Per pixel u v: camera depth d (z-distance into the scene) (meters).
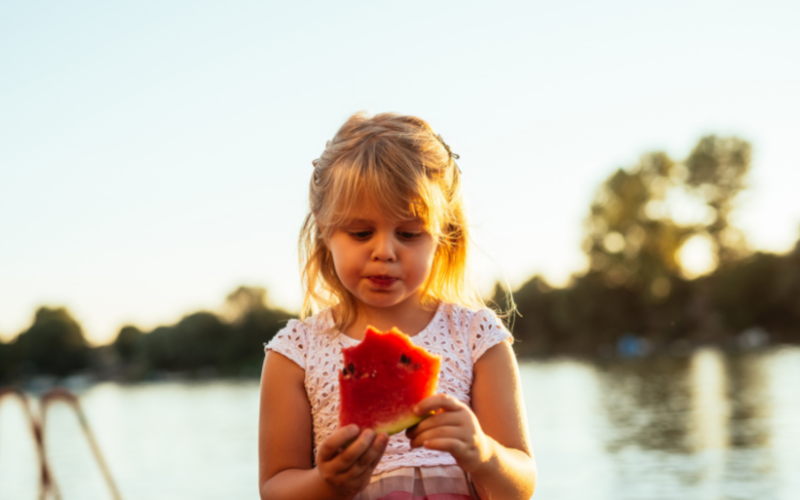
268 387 2.27
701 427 21.22
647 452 17.70
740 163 62.66
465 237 2.42
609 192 61.44
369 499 2.02
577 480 14.80
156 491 17.09
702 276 63.69
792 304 57.06
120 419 39.38
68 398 4.27
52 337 90.50
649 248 60.34
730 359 50.44
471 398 2.28
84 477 19.67
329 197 2.17
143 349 88.12
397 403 1.83
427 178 2.19
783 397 27.16
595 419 24.55
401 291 2.10
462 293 2.45
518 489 1.96
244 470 19.58
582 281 63.03
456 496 2.02
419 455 2.08
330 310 2.38
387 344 1.88
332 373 2.23
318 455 1.71
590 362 58.59
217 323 87.25
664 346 62.53
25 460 23.50
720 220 63.00
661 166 62.12
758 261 58.91
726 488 13.43
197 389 68.62
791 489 13.10
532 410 28.16
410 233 2.12
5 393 4.18
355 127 2.33
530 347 68.25
